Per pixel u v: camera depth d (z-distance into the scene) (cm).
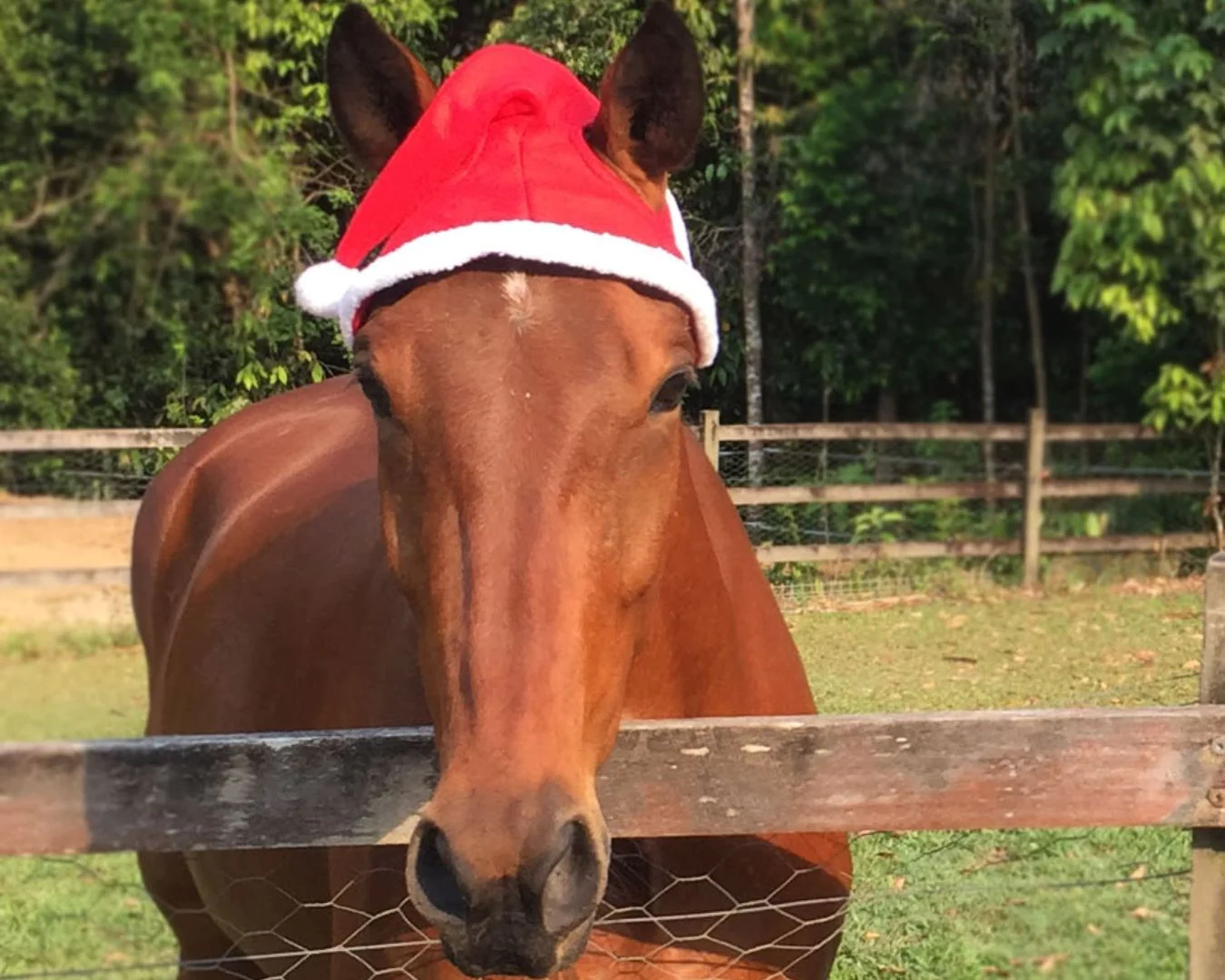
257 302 554
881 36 1034
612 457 137
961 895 343
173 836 159
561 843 122
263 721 226
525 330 138
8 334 1035
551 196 146
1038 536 771
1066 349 1173
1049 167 1052
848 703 430
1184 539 802
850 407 1148
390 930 172
